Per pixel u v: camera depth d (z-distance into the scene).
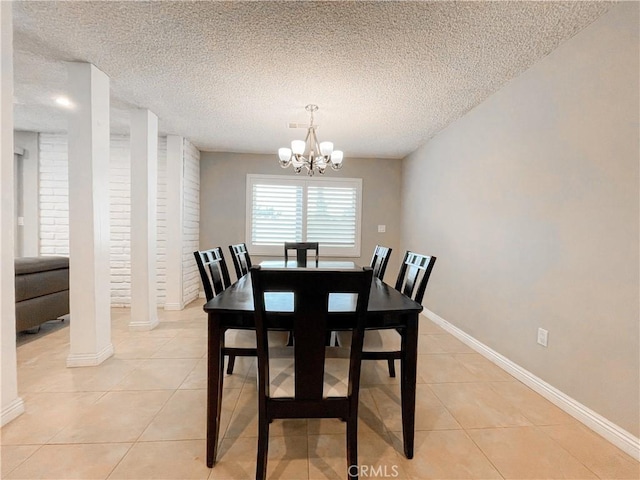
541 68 2.06
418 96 2.67
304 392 1.25
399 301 1.57
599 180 1.65
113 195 4.04
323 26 1.79
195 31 1.86
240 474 1.32
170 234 3.95
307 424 1.67
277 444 1.51
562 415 1.78
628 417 1.49
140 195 3.05
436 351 2.73
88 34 1.91
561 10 1.62
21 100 2.99
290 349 1.63
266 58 2.13
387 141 4.00
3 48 1.58
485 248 2.67
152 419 1.68
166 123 3.47
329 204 4.90
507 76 2.31
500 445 1.52
